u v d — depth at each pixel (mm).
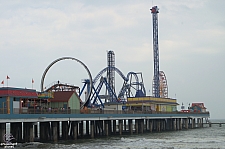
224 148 70938
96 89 134375
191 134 105750
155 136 96500
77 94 92312
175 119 124438
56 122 73812
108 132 94250
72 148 67562
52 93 84812
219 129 135625
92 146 71438
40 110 70312
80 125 87562
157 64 176375
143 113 105625
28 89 75125
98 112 86750
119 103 113875
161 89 170125
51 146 68438
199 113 145500
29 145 68000
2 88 68812
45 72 102750
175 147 72125
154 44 177500
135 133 104062
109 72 145000
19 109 65938
